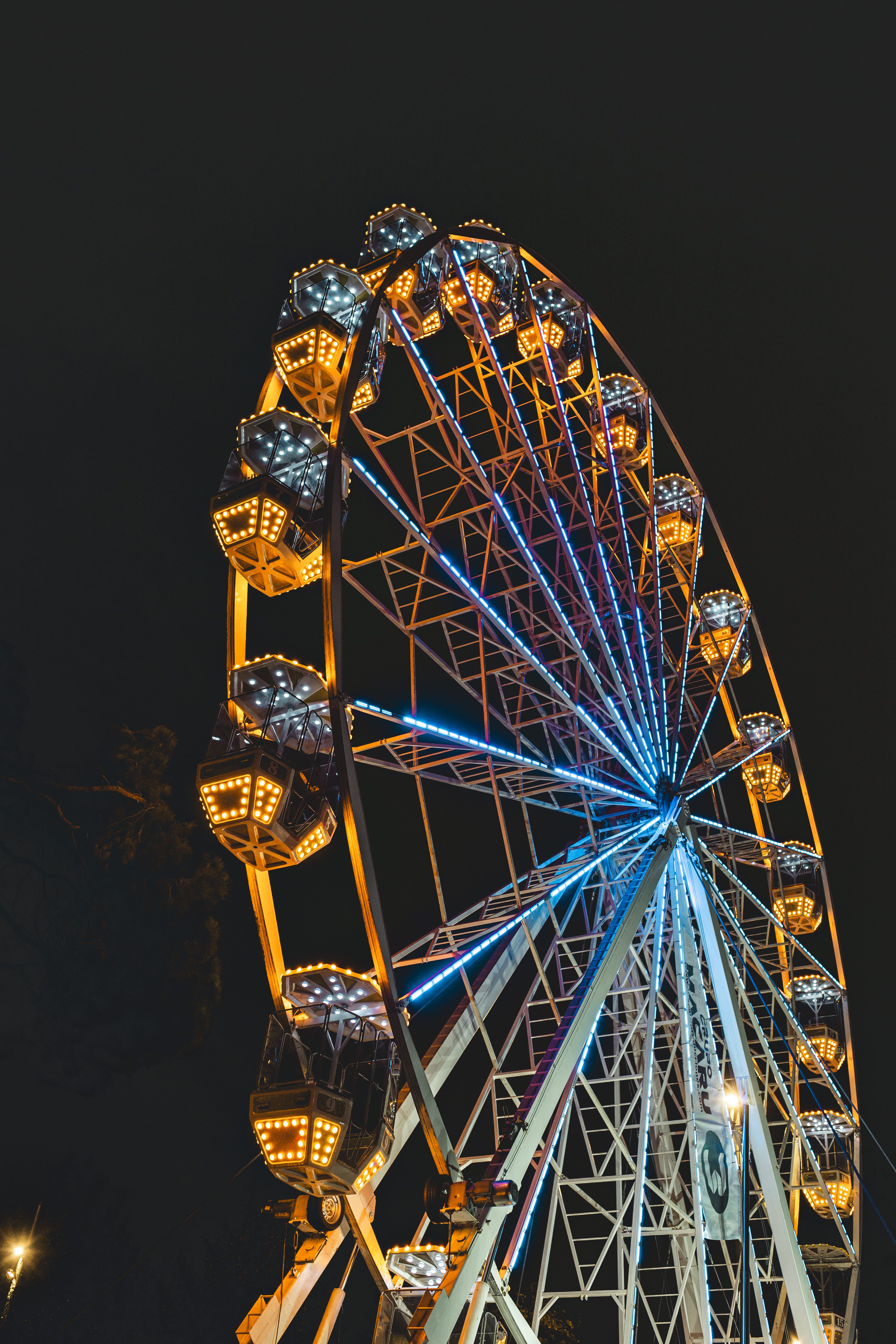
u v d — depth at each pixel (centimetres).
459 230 2489
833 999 3356
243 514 1948
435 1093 1939
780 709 3531
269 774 1706
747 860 3481
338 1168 1489
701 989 2369
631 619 2834
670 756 2783
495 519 2573
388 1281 1622
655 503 3012
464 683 2281
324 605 1695
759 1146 2214
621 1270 1942
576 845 2522
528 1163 1694
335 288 2284
